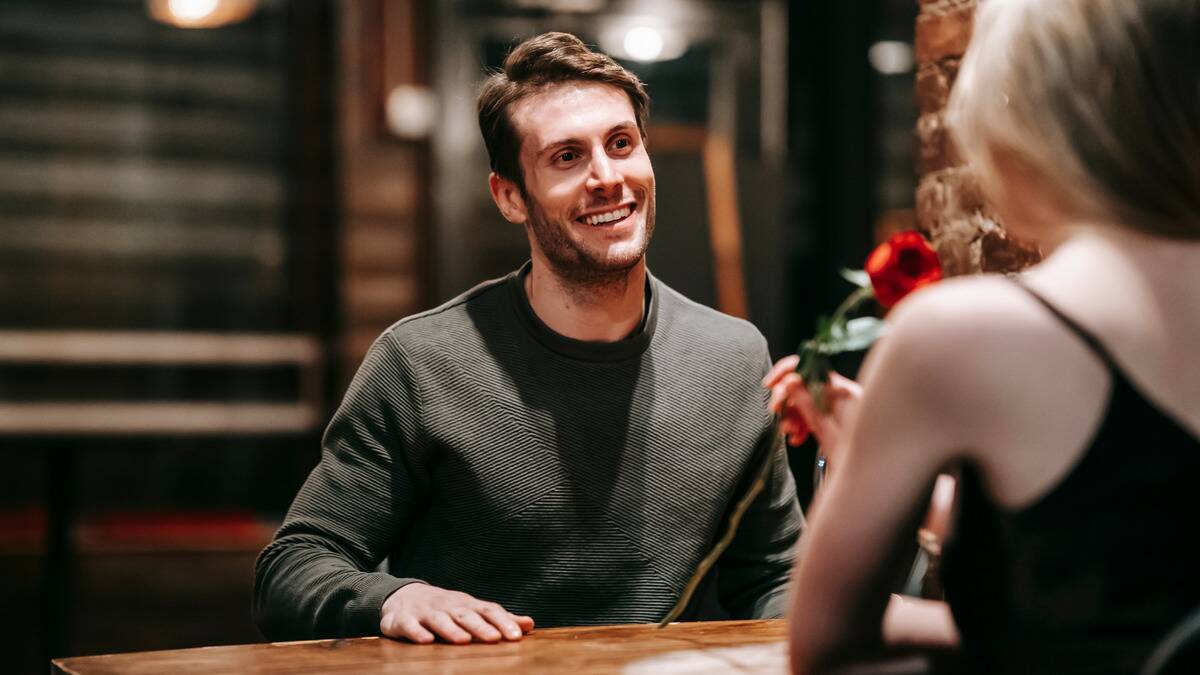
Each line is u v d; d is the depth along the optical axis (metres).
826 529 0.93
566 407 1.65
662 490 1.67
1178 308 0.85
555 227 1.63
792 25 5.12
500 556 1.63
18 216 5.95
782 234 5.20
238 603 4.93
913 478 0.90
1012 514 0.86
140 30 6.02
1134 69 0.87
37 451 4.99
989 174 0.94
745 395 1.75
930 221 1.90
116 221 6.07
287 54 6.15
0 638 4.38
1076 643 0.84
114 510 6.01
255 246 6.19
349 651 1.28
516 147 1.66
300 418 6.15
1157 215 0.87
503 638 1.35
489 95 1.70
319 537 1.61
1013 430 0.85
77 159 6.01
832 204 5.12
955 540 0.92
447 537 1.66
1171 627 0.82
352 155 5.93
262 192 6.18
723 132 6.00
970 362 0.86
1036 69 0.90
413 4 5.84
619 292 1.66
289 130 6.18
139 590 5.03
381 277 6.01
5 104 5.90
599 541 1.64
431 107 5.85
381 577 1.48
